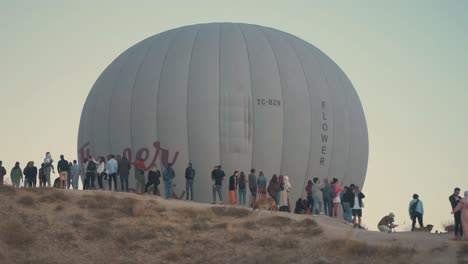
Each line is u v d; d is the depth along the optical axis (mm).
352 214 47969
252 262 39031
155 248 40781
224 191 62219
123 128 64375
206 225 43031
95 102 66688
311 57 67000
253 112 63094
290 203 63094
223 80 63438
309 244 40594
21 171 51031
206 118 62750
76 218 42875
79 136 68500
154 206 45406
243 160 62500
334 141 64875
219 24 68062
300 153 63375
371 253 39156
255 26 68375
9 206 43281
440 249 38969
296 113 63594
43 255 39562
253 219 44312
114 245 40875
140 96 64188
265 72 64062
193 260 39750
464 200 40562
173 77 63969
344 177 66125
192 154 62625
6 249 39625
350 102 67438
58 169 52562
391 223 45969
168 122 63125
